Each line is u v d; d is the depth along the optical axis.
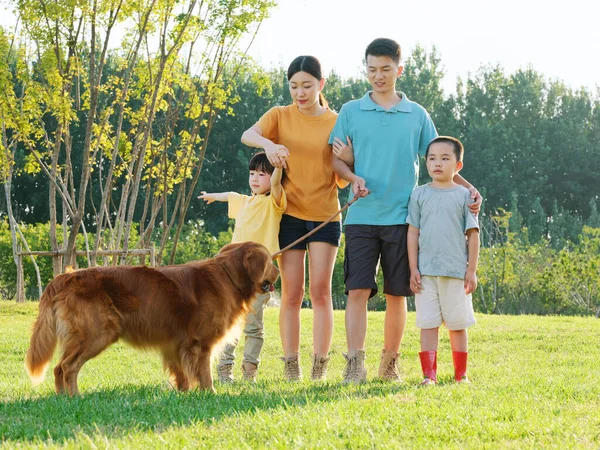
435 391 5.58
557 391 5.84
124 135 18.14
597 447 3.98
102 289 5.53
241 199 7.36
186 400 5.24
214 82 17.67
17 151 42.69
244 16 16.30
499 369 8.47
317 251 6.98
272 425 4.29
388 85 6.61
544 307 32.88
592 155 59.19
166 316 5.71
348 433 4.18
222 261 6.06
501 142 57.06
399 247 6.53
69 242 16.09
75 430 4.28
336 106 57.25
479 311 34.41
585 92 63.94
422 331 6.48
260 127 6.93
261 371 9.09
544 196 58.16
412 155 6.61
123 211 18.11
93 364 9.29
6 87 15.48
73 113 15.88
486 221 50.97
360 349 6.57
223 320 5.89
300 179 6.90
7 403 5.14
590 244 34.53
